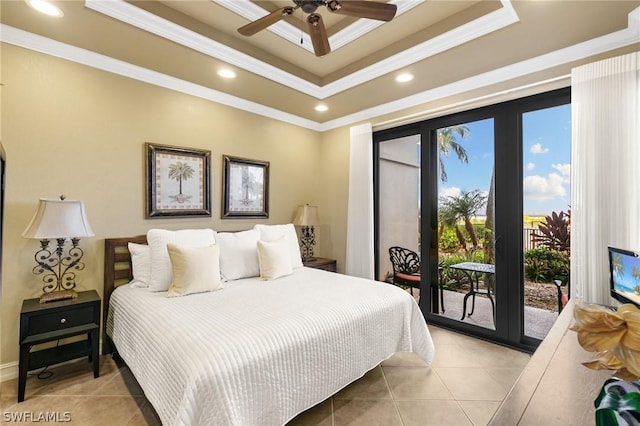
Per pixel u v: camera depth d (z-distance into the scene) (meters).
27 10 1.98
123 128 2.71
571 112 2.31
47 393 2.04
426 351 2.37
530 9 1.92
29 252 2.27
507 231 2.80
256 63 2.78
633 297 1.63
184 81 3.05
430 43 2.41
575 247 2.25
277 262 2.85
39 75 2.31
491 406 1.95
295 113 4.00
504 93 2.69
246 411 1.36
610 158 2.12
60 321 2.12
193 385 1.24
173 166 3.01
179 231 2.69
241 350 1.42
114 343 2.31
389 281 3.87
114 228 2.66
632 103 2.05
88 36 2.28
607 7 1.88
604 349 0.70
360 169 3.80
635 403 0.69
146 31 2.22
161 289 2.39
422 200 3.42
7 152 2.19
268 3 2.35
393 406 1.95
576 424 0.80
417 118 3.37
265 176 3.82
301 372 1.61
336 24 2.59
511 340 2.79
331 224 4.30
